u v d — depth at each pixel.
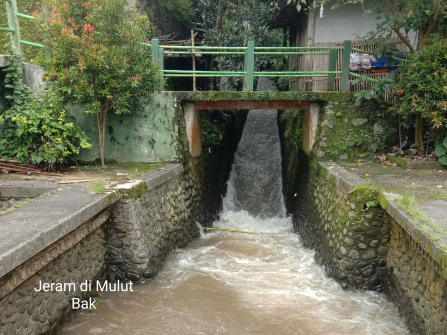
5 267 2.90
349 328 4.53
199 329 4.43
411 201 4.45
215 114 11.64
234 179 11.12
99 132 7.09
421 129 7.30
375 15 9.16
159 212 6.25
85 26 5.96
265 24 12.34
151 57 6.93
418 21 7.23
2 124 6.92
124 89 6.60
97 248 5.02
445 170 6.61
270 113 14.99
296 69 11.70
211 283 5.66
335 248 5.71
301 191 8.74
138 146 7.69
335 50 7.75
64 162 7.30
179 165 7.37
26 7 8.63
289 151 10.59
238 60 11.42
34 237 3.31
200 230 8.27
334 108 7.77
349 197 5.41
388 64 7.77
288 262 6.67
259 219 9.79
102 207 4.66
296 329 4.50
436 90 6.20
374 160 7.67
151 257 5.70
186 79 11.68
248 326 4.54
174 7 12.66
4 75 7.07
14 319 3.27
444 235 3.58
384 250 5.32
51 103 6.63
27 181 5.65
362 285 5.41
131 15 6.75
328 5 9.22
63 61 6.26
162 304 4.95
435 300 3.81
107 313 4.65
